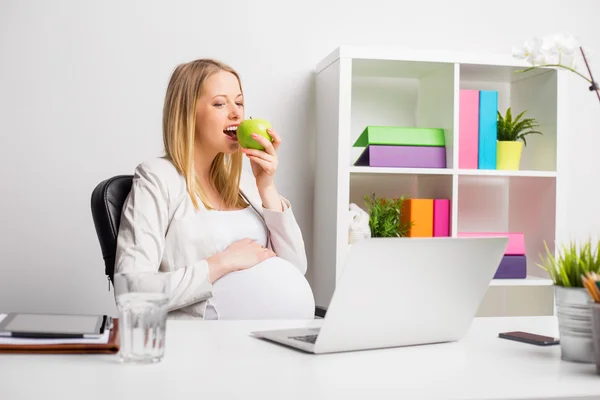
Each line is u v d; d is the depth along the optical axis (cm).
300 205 306
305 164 306
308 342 110
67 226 288
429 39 319
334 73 278
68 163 287
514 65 288
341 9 310
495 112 291
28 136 284
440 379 92
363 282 104
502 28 326
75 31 287
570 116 331
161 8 294
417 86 319
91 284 290
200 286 183
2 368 93
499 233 291
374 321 108
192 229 197
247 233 208
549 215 297
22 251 284
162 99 294
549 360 106
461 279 116
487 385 89
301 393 83
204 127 209
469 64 285
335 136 276
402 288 109
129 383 86
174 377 90
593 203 333
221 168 218
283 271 196
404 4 316
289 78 305
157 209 192
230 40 300
